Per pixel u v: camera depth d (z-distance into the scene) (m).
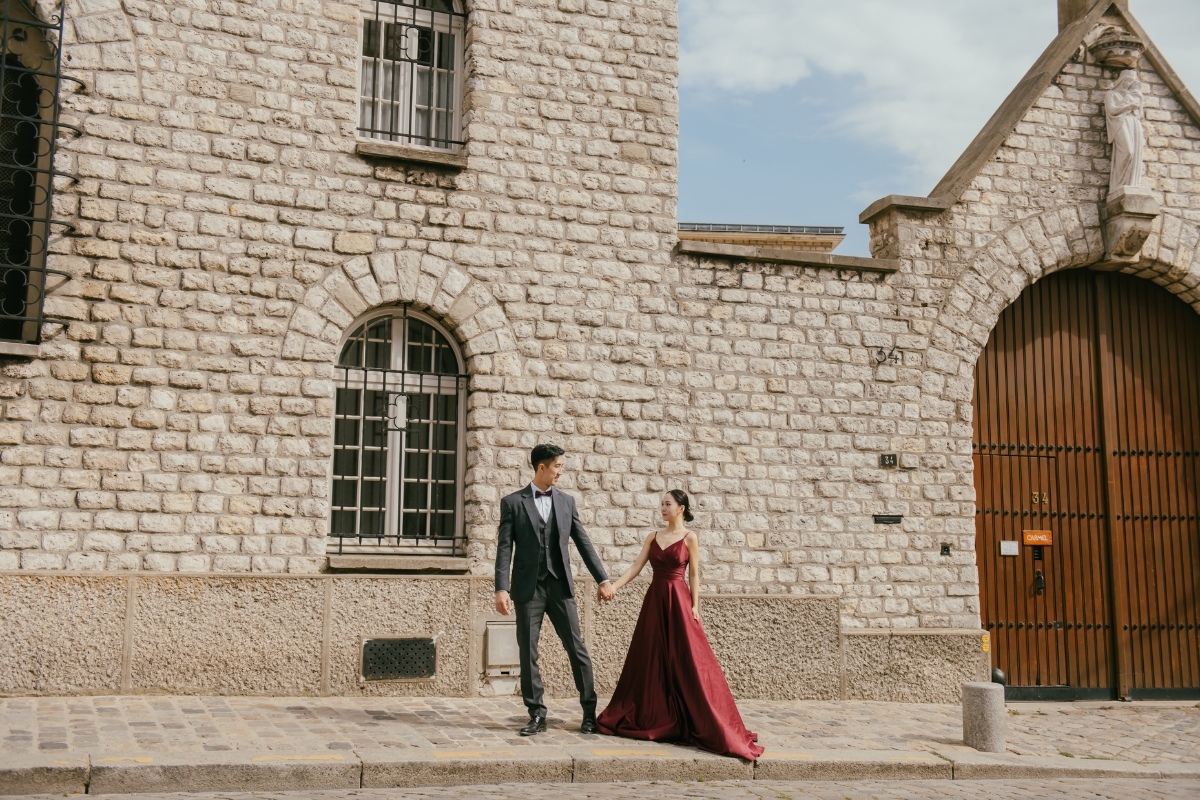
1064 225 10.54
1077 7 11.13
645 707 6.90
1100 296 10.96
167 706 7.29
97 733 6.23
